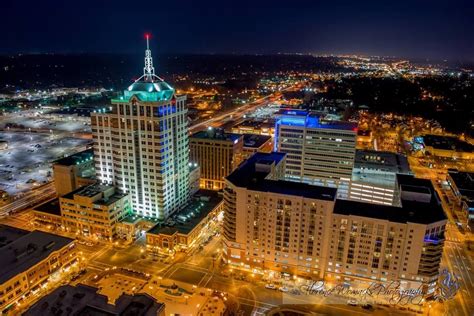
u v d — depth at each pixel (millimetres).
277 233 177375
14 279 155250
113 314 119562
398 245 162125
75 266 185750
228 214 183500
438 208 170250
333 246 171250
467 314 158250
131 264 189000
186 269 185750
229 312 155625
